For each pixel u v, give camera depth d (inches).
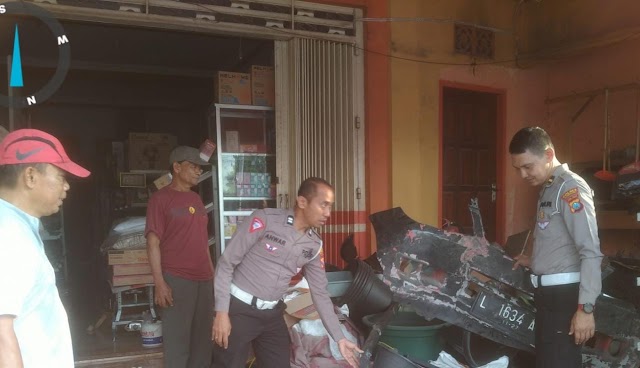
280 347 118.3
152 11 171.2
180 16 175.0
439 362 146.0
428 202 225.9
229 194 200.2
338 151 202.4
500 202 253.9
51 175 65.2
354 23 205.8
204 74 345.7
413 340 146.6
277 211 112.7
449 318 142.0
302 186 110.7
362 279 143.6
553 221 116.2
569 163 262.5
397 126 216.7
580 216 110.3
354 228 205.3
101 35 261.6
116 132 382.6
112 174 322.7
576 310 113.6
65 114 372.2
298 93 194.1
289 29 191.9
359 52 207.6
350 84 204.8
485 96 258.2
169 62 326.3
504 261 140.9
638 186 153.2
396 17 216.4
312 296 118.0
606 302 136.7
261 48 245.3
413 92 221.8
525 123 263.0
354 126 205.9
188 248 140.3
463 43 239.1
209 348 145.9
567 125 263.1
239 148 201.9
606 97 238.5
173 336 139.2
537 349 120.8
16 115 210.5
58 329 66.3
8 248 58.7
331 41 200.8
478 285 141.6
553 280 115.6
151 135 290.7
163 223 138.6
